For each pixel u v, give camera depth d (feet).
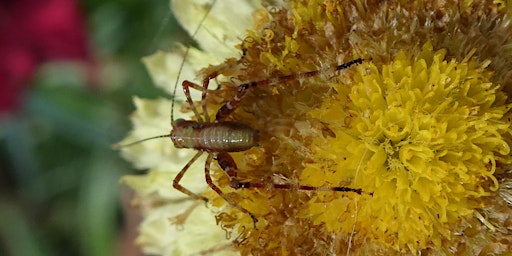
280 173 0.51
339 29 0.51
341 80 0.50
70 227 0.69
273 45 0.52
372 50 0.50
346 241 0.50
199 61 0.56
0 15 0.65
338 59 0.51
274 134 0.51
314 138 0.50
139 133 0.57
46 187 0.70
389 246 0.50
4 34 0.66
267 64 0.52
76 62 0.67
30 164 0.70
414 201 0.49
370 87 0.49
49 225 0.70
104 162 0.68
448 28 0.51
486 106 0.49
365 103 0.49
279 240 0.51
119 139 0.68
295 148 0.51
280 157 0.51
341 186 0.50
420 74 0.49
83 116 0.68
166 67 0.57
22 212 0.70
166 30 0.63
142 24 0.66
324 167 0.50
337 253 0.50
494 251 0.50
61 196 0.70
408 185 0.49
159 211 0.57
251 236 0.52
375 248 0.50
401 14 0.51
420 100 0.49
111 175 0.68
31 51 0.66
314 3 0.52
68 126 0.69
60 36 0.66
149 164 0.57
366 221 0.50
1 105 0.67
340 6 0.51
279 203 0.51
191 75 0.56
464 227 0.50
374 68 0.50
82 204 0.68
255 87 0.51
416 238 0.50
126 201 0.64
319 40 0.51
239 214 0.52
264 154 0.51
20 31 0.66
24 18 0.66
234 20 0.56
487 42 0.50
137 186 0.57
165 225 0.56
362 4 0.51
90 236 0.68
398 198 0.49
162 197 0.57
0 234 0.70
